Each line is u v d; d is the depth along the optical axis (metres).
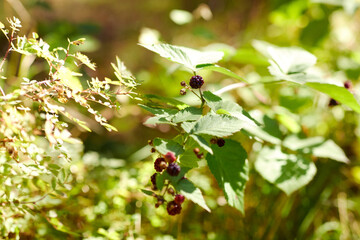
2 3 1.56
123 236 1.10
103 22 2.64
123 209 1.17
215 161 0.94
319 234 1.23
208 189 1.23
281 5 1.84
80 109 1.33
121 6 2.69
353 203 1.30
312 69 1.29
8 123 0.84
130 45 2.57
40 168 0.90
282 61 1.07
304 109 1.42
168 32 2.55
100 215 1.16
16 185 0.93
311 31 1.78
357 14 1.99
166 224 1.19
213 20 2.41
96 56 2.43
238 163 0.94
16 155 0.90
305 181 1.05
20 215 0.97
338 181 1.33
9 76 1.14
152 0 2.71
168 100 0.96
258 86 1.34
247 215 1.24
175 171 0.85
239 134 1.38
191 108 0.90
